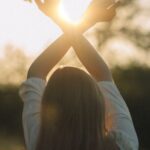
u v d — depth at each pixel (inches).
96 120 139.0
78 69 142.0
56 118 139.3
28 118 146.4
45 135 140.1
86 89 139.9
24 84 150.6
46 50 154.0
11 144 1116.5
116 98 146.9
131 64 1104.2
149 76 1089.4
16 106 1179.3
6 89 1200.8
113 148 139.6
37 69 152.9
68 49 153.3
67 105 138.9
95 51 151.6
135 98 1080.2
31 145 144.1
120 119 143.9
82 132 138.3
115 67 1101.1
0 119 1171.9
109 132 142.3
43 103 140.9
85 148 138.2
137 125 1079.6
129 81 1086.4
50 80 141.4
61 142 138.7
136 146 142.5
